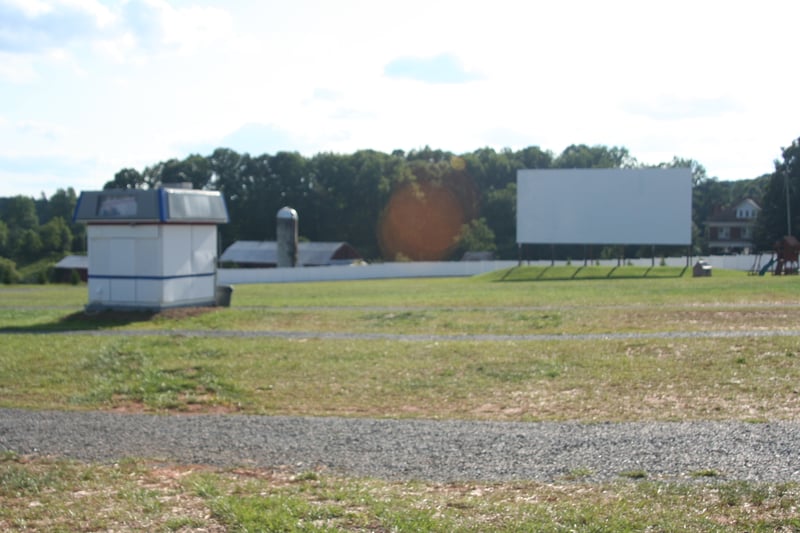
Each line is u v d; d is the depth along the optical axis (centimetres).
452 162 11112
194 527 736
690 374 1435
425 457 962
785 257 5091
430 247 10219
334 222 10912
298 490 840
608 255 8769
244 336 2028
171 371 1596
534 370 1526
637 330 2002
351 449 1012
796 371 1415
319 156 11650
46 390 1481
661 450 945
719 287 3206
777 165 7800
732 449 934
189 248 2534
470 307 2633
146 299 2436
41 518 777
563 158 13188
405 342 1886
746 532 686
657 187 5522
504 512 744
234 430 1140
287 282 5450
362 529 717
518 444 1005
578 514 731
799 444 947
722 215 10881
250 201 11025
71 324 2292
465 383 1455
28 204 12375
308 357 1711
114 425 1191
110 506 803
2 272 5984
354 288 4128
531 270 5500
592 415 1179
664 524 704
